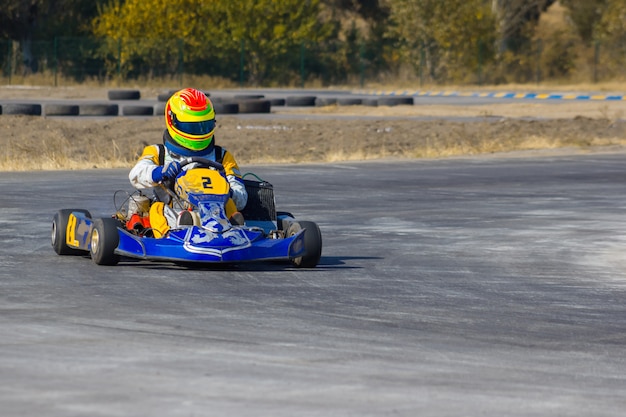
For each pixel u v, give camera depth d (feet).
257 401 60.08
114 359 69.15
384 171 234.17
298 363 69.92
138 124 341.62
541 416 59.36
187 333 78.33
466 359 73.31
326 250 128.98
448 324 86.02
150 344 74.08
